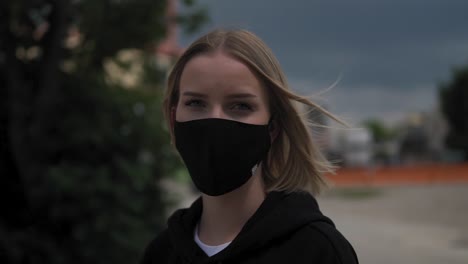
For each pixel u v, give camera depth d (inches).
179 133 53.2
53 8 218.4
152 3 230.4
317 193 61.4
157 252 62.5
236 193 54.0
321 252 47.6
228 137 50.6
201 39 54.2
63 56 230.8
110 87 234.4
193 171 52.2
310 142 57.6
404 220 565.0
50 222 214.2
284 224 49.1
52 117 219.5
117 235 199.3
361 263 341.7
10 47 219.6
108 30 233.5
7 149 225.1
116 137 215.9
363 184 1112.8
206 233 55.7
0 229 204.7
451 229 491.8
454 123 1798.7
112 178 212.8
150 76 252.7
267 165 59.4
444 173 1066.7
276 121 57.4
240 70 51.3
